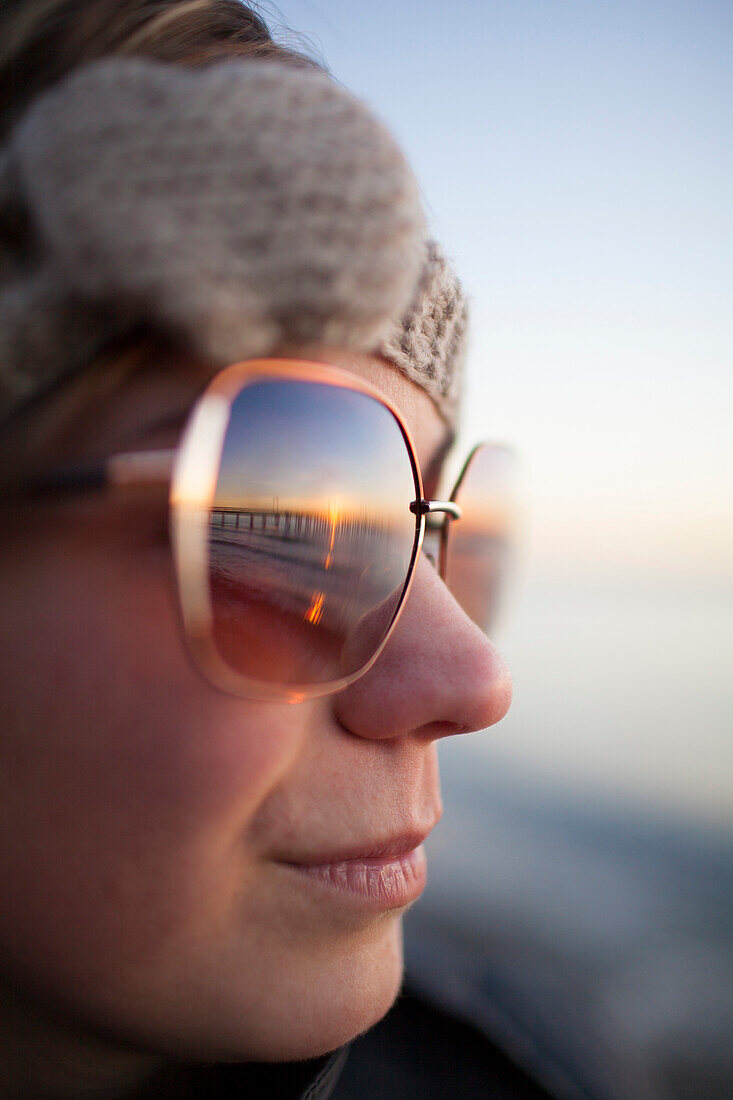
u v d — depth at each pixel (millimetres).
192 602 134
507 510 306
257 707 143
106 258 122
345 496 156
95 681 134
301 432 147
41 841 136
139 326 128
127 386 133
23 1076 159
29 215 126
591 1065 274
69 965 140
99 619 134
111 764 135
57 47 154
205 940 143
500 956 908
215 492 135
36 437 129
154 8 170
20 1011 152
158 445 134
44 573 133
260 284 127
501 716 174
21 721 134
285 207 128
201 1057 153
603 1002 807
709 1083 671
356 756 159
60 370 127
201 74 137
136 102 125
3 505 131
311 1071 193
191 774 137
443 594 181
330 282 130
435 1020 272
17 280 126
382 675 161
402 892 167
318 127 132
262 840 147
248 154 127
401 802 166
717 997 816
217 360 132
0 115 146
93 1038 156
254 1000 148
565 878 1144
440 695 162
